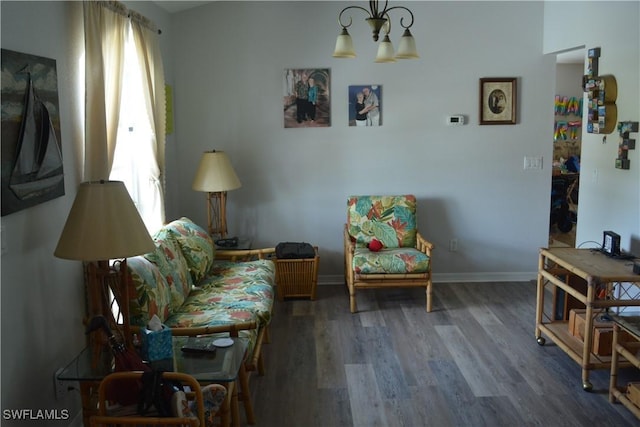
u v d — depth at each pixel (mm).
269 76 4879
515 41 4879
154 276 2893
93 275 2383
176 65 4855
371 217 4855
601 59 4035
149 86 3684
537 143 5020
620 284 3795
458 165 5023
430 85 4906
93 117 2797
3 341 2105
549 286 4961
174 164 4902
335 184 5023
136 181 3850
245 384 2797
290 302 4672
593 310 3150
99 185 2230
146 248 2291
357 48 4848
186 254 3627
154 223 3908
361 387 3184
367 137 4965
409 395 3084
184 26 4805
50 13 2490
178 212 5027
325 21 4816
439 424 2791
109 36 3033
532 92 4953
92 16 2768
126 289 2416
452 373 3336
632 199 3748
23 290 2250
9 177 2109
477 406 2959
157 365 2312
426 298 4594
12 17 2160
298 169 5004
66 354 2646
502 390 3127
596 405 2961
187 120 4930
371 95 4898
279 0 4793
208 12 4797
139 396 2072
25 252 2264
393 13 4828
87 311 2873
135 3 3814
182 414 2027
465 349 3678
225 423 2391
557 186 7297
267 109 4918
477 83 4918
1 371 2090
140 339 2578
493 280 5199
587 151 4301
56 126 2502
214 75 4875
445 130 4973
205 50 4840
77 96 2785
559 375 3297
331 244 5109
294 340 3869
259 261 4234
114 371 2227
